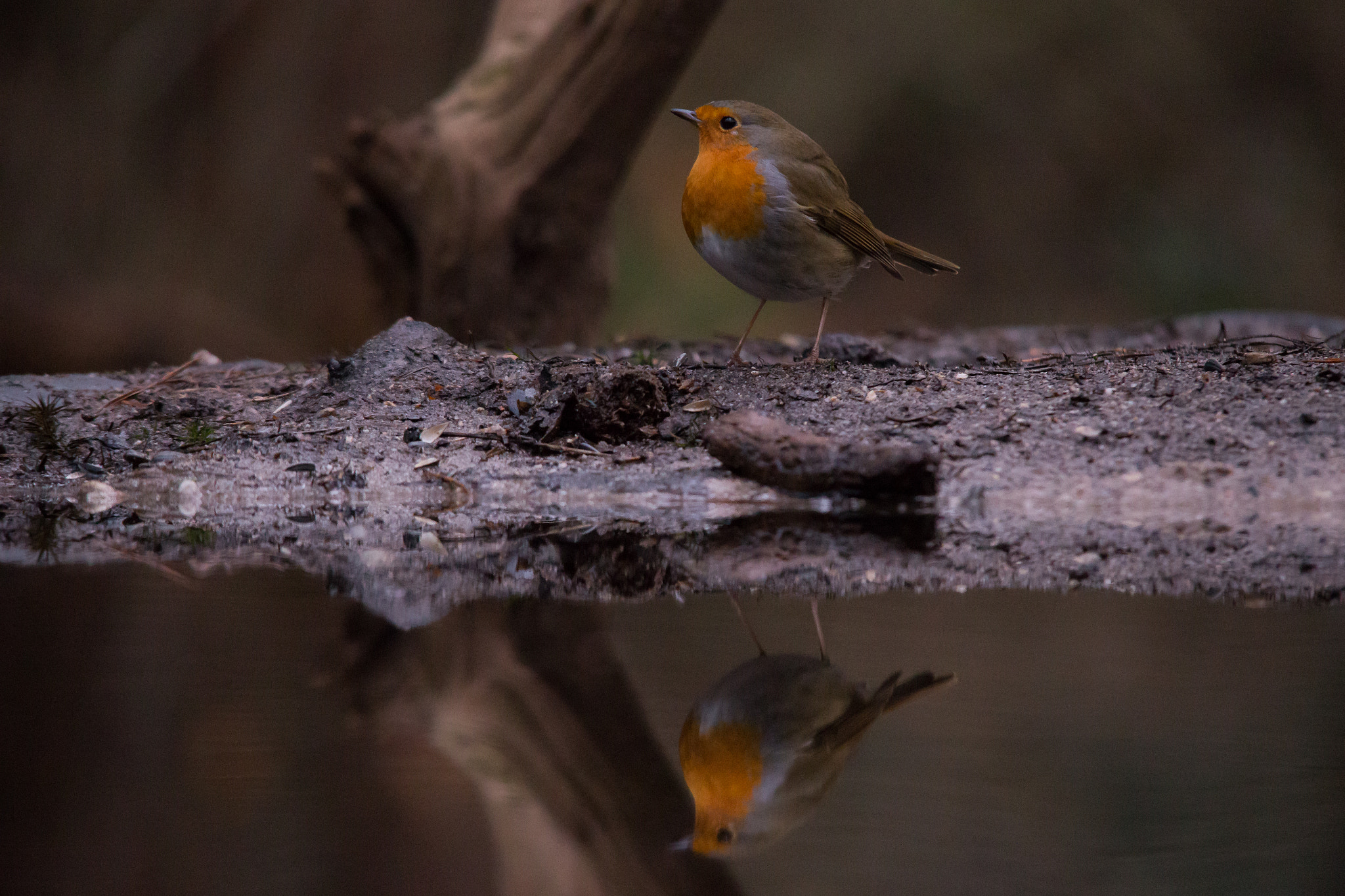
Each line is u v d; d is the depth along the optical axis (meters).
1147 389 10.48
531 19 17.95
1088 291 37.66
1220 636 6.20
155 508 9.52
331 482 9.90
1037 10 37.78
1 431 10.83
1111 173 38.06
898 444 9.84
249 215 30.67
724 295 35.88
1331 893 3.65
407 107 30.88
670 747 4.83
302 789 4.39
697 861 3.95
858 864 3.92
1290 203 37.34
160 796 4.35
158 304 28.72
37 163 30.31
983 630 6.30
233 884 3.71
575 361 11.74
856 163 38.25
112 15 31.11
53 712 5.12
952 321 37.28
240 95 30.84
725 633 6.25
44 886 3.70
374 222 17.72
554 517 9.18
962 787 4.47
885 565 7.77
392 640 6.16
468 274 17.47
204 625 6.41
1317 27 37.84
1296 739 4.87
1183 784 4.40
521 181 17.42
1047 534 8.38
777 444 9.65
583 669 5.75
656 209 36.50
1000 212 38.00
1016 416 10.18
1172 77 37.56
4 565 7.76
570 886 3.87
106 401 11.66
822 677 5.61
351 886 3.68
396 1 30.72
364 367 11.55
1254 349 11.32
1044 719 5.11
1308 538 8.16
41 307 27.83
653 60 17.19
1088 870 3.84
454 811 4.25
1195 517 8.70
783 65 38.34
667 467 9.96
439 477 9.94
